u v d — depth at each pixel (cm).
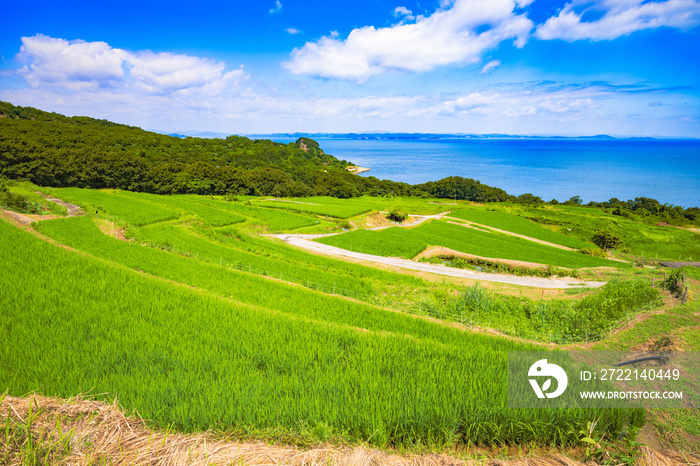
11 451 359
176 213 5503
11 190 4719
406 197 13762
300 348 1021
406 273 3544
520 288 2944
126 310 1338
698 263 4666
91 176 7394
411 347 1056
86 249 2591
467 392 707
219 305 1505
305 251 4381
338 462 403
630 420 651
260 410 597
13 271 1650
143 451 392
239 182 9931
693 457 480
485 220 8594
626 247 6956
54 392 687
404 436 565
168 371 810
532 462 452
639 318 1603
